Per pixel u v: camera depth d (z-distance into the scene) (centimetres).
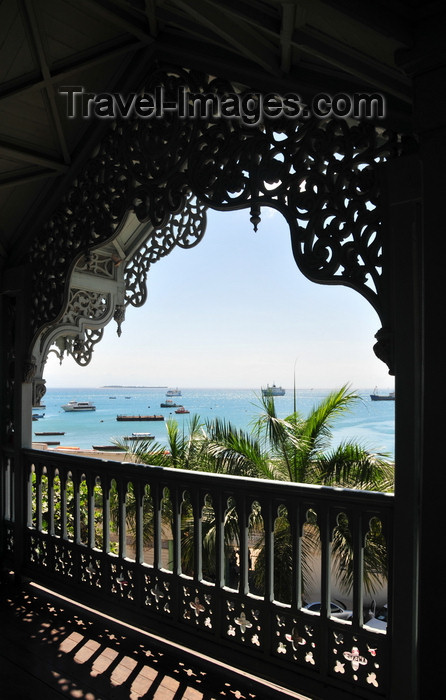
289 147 255
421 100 171
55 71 308
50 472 378
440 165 168
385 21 163
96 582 340
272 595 258
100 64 316
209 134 287
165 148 309
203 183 289
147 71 318
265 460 676
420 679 171
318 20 180
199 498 287
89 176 362
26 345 405
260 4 192
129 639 309
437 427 169
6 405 430
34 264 405
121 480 326
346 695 230
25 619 336
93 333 579
